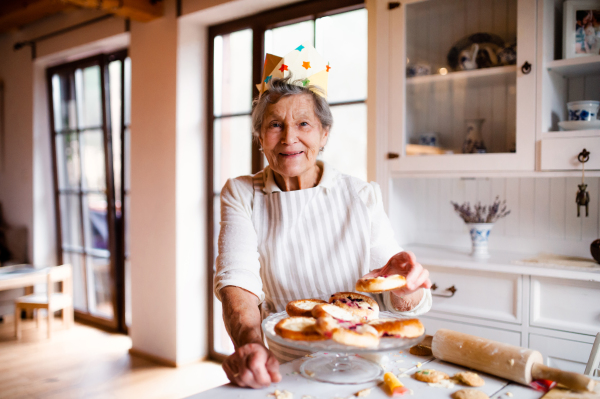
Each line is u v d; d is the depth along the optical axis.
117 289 3.58
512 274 1.64
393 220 2.05
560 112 1.80
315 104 1.01
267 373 0.75
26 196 4.08
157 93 2.97
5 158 4.31
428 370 0.82
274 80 0.98
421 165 1.91
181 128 2.89
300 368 0.85
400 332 0.78
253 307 0.90
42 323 3.89
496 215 2.04
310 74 0.99
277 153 1.01
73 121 3.85
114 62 3.50
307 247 1.08
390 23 1.97
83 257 3.87
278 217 1.09
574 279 1.53
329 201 1.10
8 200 4.30
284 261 1.08
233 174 2.94
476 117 1.82
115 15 3.21
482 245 1.85
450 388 0.77
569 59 1.62
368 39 2.08
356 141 2.39
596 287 1.50
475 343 0.85
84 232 3.83
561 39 1.77
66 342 3.39
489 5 1.77
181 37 2.86
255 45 2.73
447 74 1.88
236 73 2.87
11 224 4.26
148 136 3.04
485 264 1.68
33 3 3.38
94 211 3.72
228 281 0.93
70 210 3.95
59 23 3.67
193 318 2.99
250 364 0.74
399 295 0.95
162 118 2.95
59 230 4.05
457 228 2.15
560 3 1.75
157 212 3.00
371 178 2.06
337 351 0.72
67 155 3.92
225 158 2.97
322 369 0.84
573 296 1.54
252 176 1.17
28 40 3.97
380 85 2.00
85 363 2.98
